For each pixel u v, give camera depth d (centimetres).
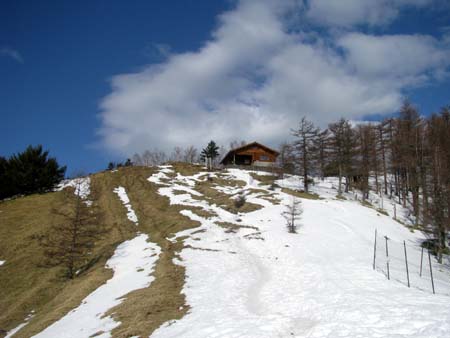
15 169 5344
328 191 5819
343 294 1705
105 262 2998
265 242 3219
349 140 5925
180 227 3825
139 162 11031
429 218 3791
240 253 2938
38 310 2297
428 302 1445
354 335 1078
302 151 5662
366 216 4175
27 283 2791
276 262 2678
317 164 6494
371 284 1962
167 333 1330
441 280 2406
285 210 4266
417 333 1018
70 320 1794
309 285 2023
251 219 4050
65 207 4681
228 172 6531
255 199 4816
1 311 2364
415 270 2573
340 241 3212
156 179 6069
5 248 3488
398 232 3825
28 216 4394
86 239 3634
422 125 5428
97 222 3422
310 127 5619
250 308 1662
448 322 1074
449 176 3972
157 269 2480
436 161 4175
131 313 1633
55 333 1630
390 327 1117
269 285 2105
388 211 4938
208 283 2114
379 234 3631
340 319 1295
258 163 7538
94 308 1895
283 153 6188
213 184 5762
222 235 3534
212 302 1727
